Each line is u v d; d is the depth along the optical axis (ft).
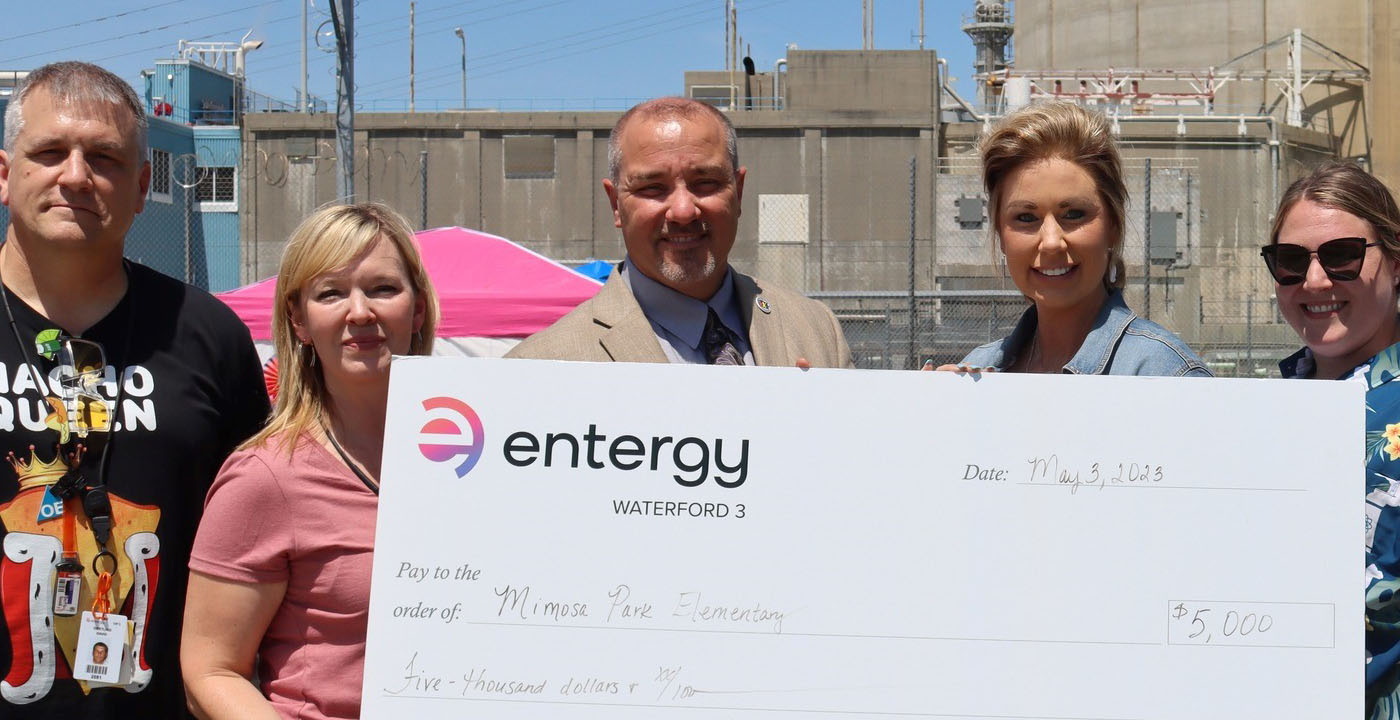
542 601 7.23
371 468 8.01
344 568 7.55
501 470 7.30
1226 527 7.30
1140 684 7.20
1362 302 8.66
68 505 8.50
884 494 7.36
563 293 27.53
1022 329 9.82
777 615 7.26
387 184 96.68
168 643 8.73
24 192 8.60
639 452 7.35
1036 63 133.39
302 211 95.76
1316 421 7.34
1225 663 7.21
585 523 7.30
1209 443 7.34
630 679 7.20
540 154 97.09
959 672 7.23
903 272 90.74
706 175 9.73
